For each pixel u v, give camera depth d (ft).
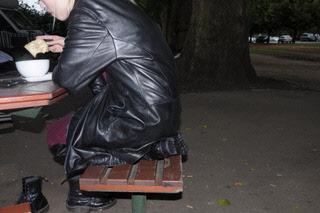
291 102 22.90
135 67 5.52
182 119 18.39
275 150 13.66
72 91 5.62
